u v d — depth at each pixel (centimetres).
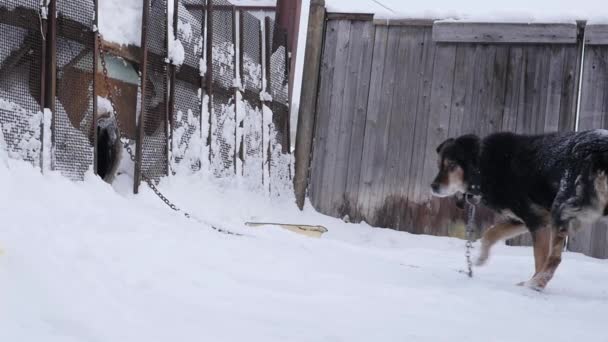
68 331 219
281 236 513
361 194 850
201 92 659
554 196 430
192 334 230
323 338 241
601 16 761
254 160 764
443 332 264
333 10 873
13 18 430
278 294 303
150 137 579
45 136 451
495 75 804
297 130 873
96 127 502
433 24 821
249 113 757
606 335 281
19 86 436
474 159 471
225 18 706
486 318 299
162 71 599
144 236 376
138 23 574
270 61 805
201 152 653
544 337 270
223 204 657
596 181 401
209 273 323
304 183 863
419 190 823
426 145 826
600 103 762
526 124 790
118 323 231
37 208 371
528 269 516
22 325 215
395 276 411
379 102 850
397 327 266
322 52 880
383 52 852
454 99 819
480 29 802
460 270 493
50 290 245
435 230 814
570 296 401
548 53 784
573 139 422
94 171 497
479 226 793
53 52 459
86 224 375
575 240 747
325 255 450
